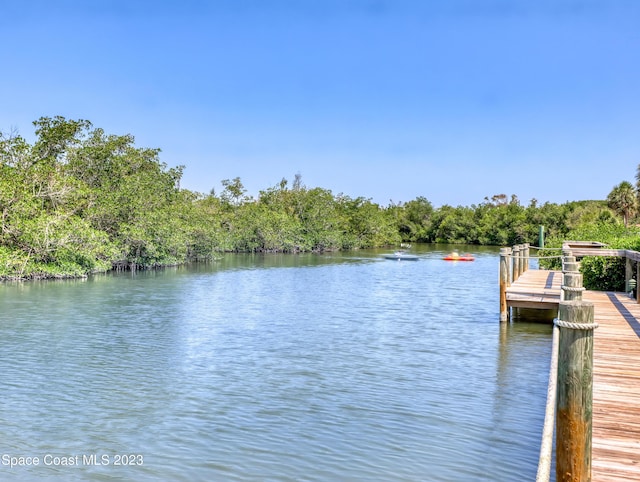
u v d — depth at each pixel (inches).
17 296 883.4
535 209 3427.7
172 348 517.7
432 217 3912.4
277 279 1230.9
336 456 274.8
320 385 397.1
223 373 429.7
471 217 3814.0
